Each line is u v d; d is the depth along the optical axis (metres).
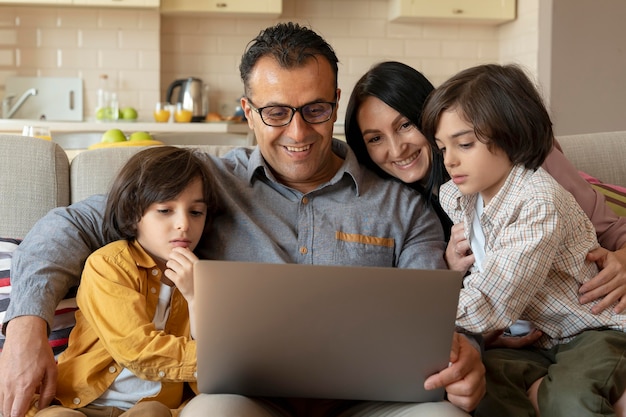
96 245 1.84
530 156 1.79
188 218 1.78
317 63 1.84
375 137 2.06
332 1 5.68
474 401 1.54
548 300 1.80
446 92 1.81
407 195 2.05
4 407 1.53
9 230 1.95
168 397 1.69
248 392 1.49
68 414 1.50
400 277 1.35
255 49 1.87
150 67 5.44
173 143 3.58
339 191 2.00
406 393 1.48
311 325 1.39
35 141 2.03
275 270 1.35
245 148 2.10
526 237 1.71
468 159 1.80
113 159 2.07
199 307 1.39
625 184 2.44
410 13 5.43
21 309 1.62
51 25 5.35
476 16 5.49
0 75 5.33
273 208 1.96
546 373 1.77
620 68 4.60
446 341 1.41
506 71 1.82
